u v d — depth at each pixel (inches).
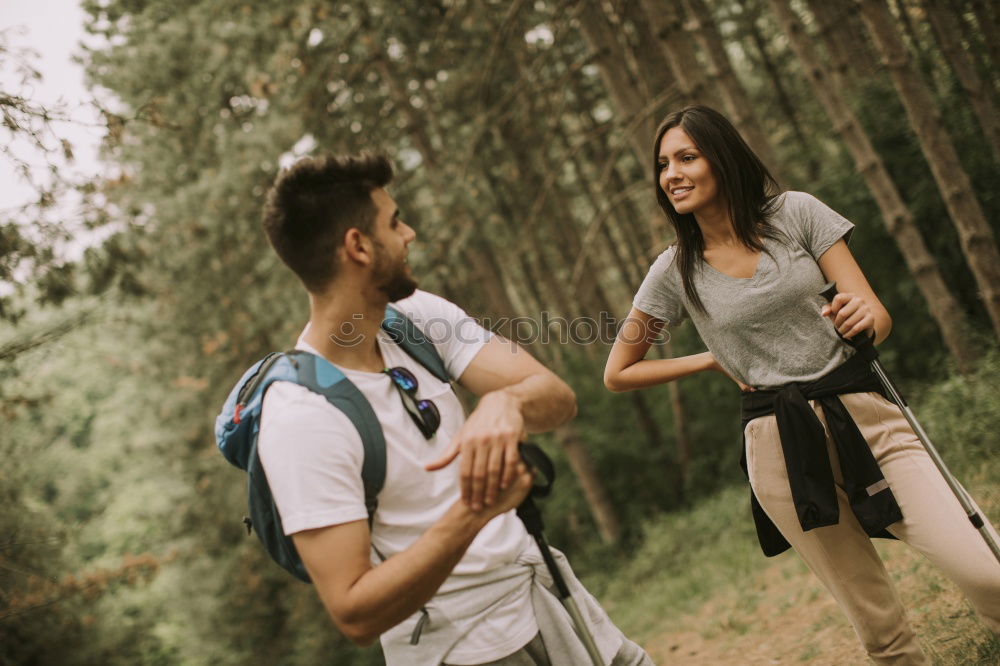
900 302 394.3
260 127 464.1
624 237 708.0
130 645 511.5
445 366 72.9
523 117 429.7
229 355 586.2
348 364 66.0
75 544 438.0
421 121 491.8
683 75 282.8
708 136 95.5
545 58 370.9
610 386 109.7
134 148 502.3
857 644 175.3
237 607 662.5
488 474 55.9
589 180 694.5
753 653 206.7
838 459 95.5
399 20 443.5
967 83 265.7
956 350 305.7
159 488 739.4
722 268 98.3
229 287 551.2
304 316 502.9
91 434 827.4
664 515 528.4
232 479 629.0
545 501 609.9
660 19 283.1
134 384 684.7
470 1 408.8
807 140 473.1
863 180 373.1
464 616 66.8
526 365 70.2
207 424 633.0
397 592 56.4
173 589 684.1
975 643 130.3
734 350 99.0
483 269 504.7
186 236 532.1
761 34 589.6
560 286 662.5
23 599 313.3
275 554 64.5
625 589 455.2
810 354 94.6
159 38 494.6
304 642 632.4
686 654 240.5
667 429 566.6
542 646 69.4
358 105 496.1
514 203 556.1
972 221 266.7
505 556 68.4
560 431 563.2
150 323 576.1
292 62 445.7
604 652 72.6
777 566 288.5
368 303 65.5
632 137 357.4
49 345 265.4
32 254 231.1
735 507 430.3
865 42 443.8
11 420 294.5
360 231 63.7
